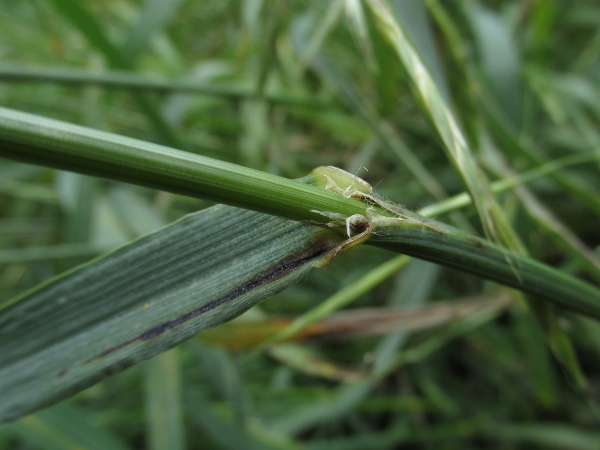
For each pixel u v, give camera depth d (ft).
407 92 0.49
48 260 0.42
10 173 0.50
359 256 0.47
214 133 0.57
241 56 0.46
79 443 0.33
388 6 0.19
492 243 0.15
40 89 0.57
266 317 0.30
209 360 0.35
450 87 0.32
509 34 0.46
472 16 0.41
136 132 0.53
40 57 0.58
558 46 0.60
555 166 0.29
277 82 0.51
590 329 0.37
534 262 0.17
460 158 0.17
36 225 0.53
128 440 0.41
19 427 0.33
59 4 0.39
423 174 0.37
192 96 0.51
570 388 0.41
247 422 0.36
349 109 0.47
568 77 0.52
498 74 0.40
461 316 0.33
